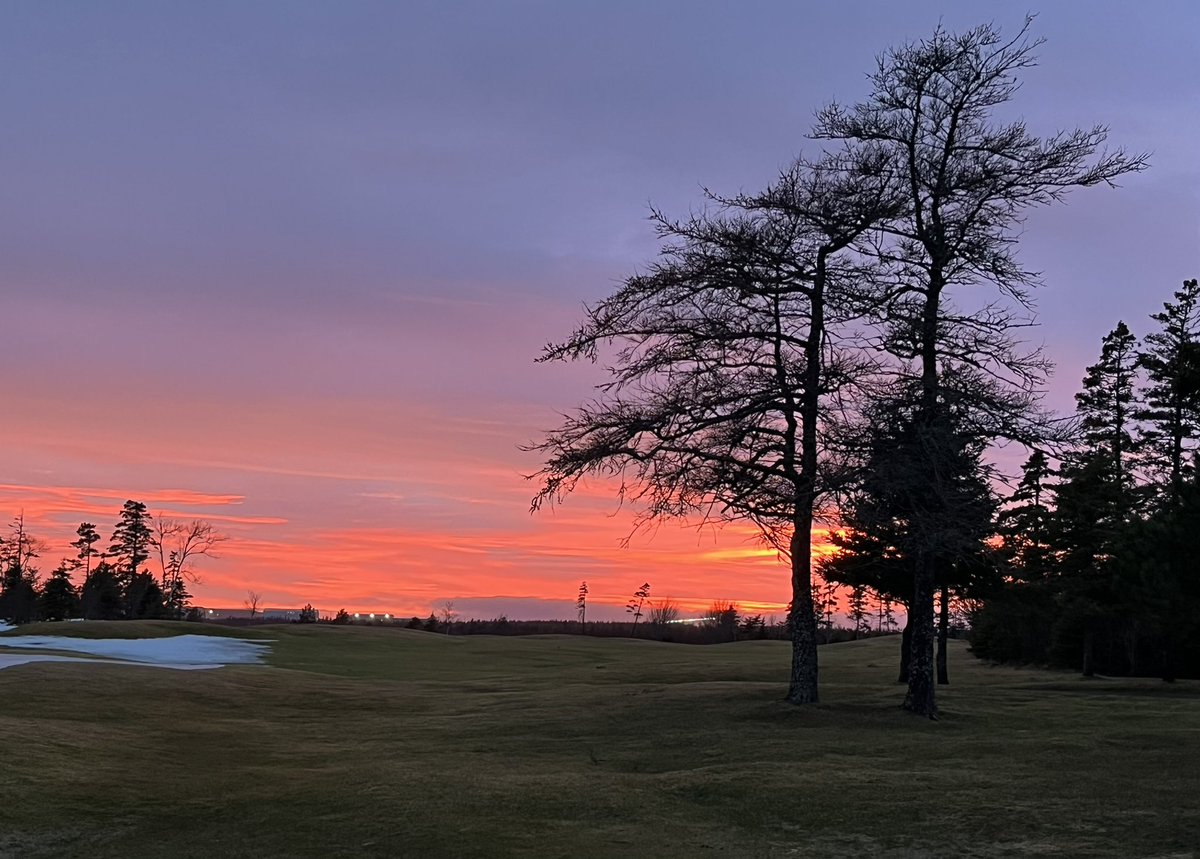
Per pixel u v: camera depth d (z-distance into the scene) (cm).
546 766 1730
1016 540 4356
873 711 2319
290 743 2091
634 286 2411
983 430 2266
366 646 5884
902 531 2314
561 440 2425
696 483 2319
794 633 2469
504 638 7275
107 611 10688
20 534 11812
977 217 2406
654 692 2942
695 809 1338
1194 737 1870
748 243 2355
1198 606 3072
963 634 8550
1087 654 4300
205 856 1135
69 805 1363
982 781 1452
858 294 2311
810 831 1208
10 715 2286
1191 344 2925
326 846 1165
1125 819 1195
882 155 2420
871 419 2152
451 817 1277
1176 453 5506
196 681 3161
